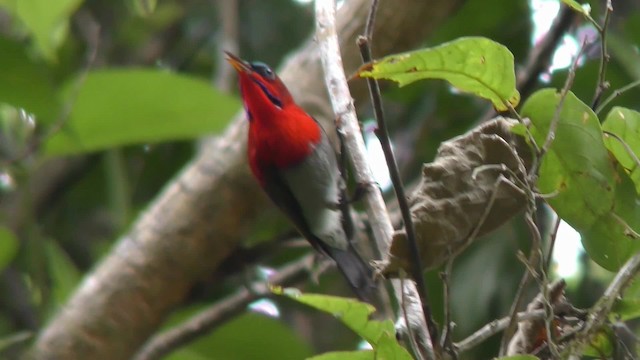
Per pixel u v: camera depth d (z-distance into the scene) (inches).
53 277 400.8
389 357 191.6
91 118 341.1
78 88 329.1
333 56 257.8
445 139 473.7
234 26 477.4
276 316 457.1
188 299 354.3
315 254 395.2
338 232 348.5
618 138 221.8
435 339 207.9
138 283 344.8
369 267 335.6
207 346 393.4
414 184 449.4
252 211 352.2
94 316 342.3
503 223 223.5
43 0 309.6
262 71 358.6
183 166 506.0
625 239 226.2
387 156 206.4
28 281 469.1
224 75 462.9
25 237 410.6
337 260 345.1
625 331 249.8
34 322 458.0
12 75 327.0
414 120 488.1
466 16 463.5
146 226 350.3
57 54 477.1
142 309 345.7
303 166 350.3
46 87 331.0
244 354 395.2
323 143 354.9
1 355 417.7
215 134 354.3
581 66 426.0
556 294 228.8
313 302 186.1
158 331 373.7
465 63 209.8
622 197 224.2
